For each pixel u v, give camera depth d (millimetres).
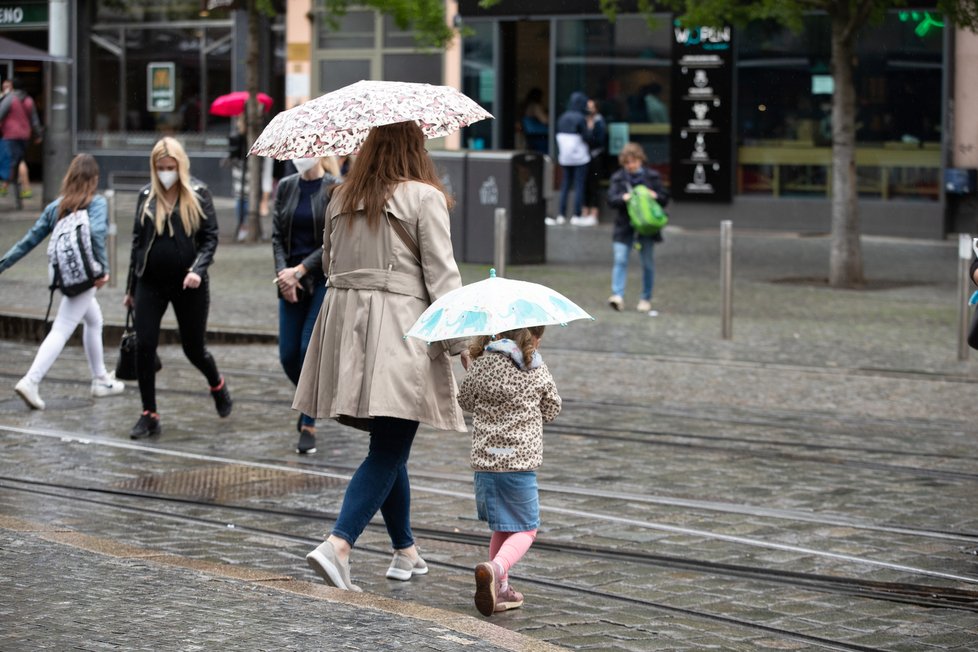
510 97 69562
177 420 26422
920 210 60781
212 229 24656
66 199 27344
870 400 28859
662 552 17703
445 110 15180
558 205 68500
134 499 20328
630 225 41219
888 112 61125
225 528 18719
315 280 22766
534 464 15102
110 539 17172
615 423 26422
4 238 57625
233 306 41219
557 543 18062
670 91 65125
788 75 62969
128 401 28406
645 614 15203
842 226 47031
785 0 45938
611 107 66750
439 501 20297
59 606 13016
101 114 82438
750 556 17578
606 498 20578
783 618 15141
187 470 22250
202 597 13469
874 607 15617
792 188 63531
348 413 14930
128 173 81062
